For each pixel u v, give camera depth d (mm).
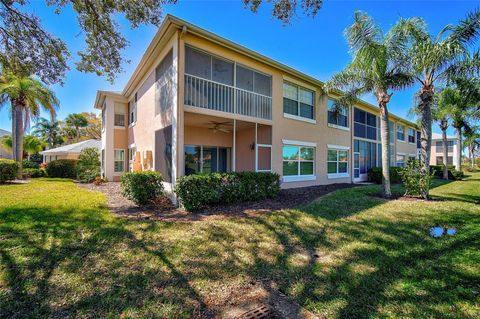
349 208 7441
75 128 36688
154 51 9289
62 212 6496
